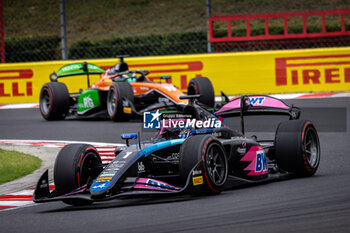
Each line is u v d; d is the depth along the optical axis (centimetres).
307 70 6119
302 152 2619
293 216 1808
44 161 3584
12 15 11094
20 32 10506
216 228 1716
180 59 6262
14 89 6556
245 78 6188
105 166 2447
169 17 10644
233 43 7506
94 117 5644
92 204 2430
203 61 6241
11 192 2853
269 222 1748
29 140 4438
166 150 2400
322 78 6100
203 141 2220
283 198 2127
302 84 6122
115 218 1983
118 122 5106
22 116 5772
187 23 10344
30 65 6512
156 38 7825
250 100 2920
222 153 2323
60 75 5597
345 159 3184
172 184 2431
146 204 2225
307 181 2539
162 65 6275
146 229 1767
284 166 2672
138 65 6306
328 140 3881
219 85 6225
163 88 4838
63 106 5447
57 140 4372
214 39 6631
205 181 2194
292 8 10581
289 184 2489
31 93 6538
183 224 1797
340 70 6081
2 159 3550
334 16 9962
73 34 10444
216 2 10981
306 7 10538
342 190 2209
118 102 4928
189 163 2186
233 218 1834
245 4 10862
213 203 2111
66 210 2323
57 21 10800
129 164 2198
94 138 4350
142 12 10844
